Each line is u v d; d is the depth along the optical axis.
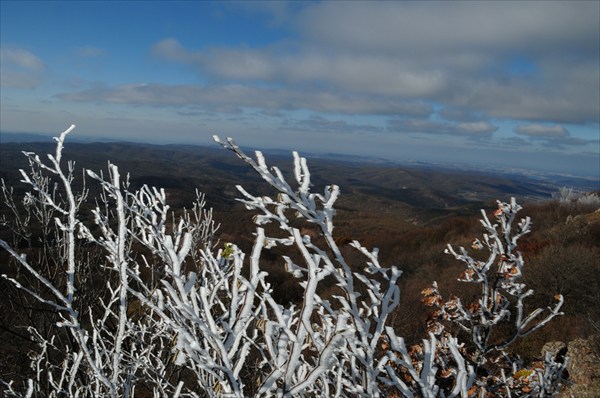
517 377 2.41
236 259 1.20
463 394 1.30
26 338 2.66
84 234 1.58
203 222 2.70
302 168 1.29
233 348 1.16
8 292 3.01
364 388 1.43
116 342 1.45
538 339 9.02
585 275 11.66
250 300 1.14
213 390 1.33
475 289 10.17
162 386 1.96
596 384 5.50
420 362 2.19
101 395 1.80
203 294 1.17
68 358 2.10
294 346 1.10
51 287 1.41
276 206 1.19
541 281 12.52
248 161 1.17
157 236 1.43
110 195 1.45
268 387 1.13
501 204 2.86
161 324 2.05
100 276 3.31
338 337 1.05
